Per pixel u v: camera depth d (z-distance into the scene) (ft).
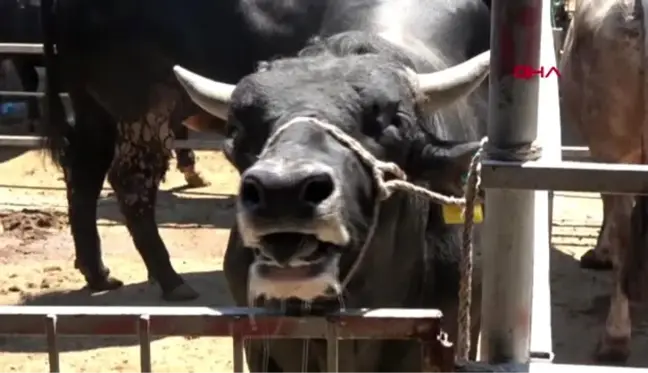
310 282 8.70
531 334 8.48
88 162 23.41
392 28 15.44
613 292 19.11
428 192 10.11
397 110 10.41
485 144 7.57
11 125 40.19
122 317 7.91
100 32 22.29
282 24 22.12
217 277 24.32
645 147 18.56
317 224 8.46
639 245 18.66
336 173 9.09
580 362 19.13
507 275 7.72
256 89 10.19
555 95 11.46
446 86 11.23
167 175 33.53
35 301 22.58
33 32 39.63
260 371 12.37
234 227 12.61
